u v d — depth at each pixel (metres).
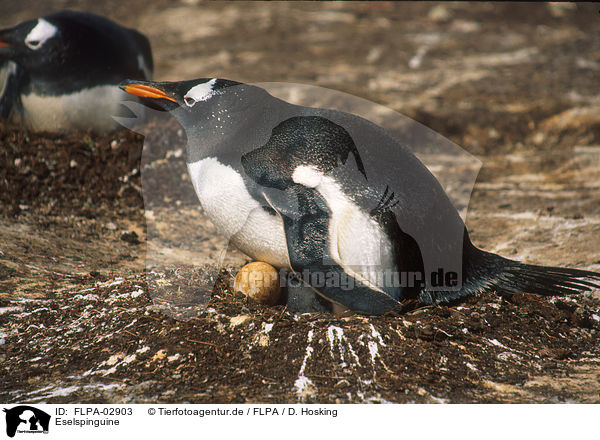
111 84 13.81
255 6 32.31
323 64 24.67
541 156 17.38
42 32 13.23
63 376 6.55
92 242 10.48
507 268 8.39
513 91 21.27
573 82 22.16
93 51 13.60
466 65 24.64
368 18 31.12
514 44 27.25
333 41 27.66
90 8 30.50
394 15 31.50
